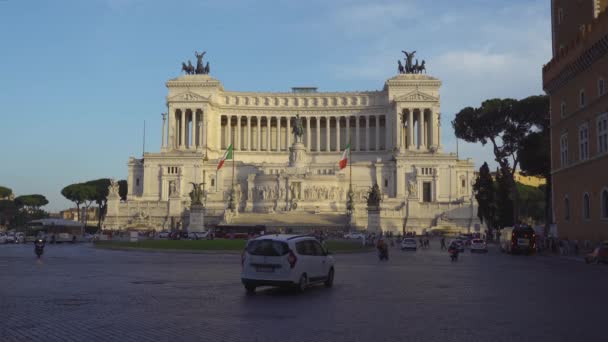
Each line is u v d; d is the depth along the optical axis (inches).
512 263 2148.1
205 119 7027.6
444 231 5187.0
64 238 4303.6
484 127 4148.6
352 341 677.9
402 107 7012.8
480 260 2326.5
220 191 6338.6
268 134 7455.7
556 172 3203.7
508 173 4151.1
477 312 900.0
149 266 1813.5
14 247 3344.0
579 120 2849.4
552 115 3284.9
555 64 3105.3
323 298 1058.7
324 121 7819.9
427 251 3090.6
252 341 672.4
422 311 906.7
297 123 6392.7
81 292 1119.0
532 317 855.1
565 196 3068.4
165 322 792.3
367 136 7357.3
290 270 1111.0
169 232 4362.7
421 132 6958.7
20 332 716.7
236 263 1984.5
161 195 6323.8
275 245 1129.4
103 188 7844.5
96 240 3828.7
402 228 5413.4
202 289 1185.4
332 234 4520.2
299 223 5078.7
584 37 2672.2
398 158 6294.3
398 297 1081.4
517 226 2923.2
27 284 1259.2
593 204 2674.7
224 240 3351.4
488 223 4210.1
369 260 2269.9
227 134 7593.5
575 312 905.5
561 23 3299.7
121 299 1021.2
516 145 4153.5
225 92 7480.3
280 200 5841.5
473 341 682.2
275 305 962.7
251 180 5989.2
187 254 2581.2
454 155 6259.8
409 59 7406.5
